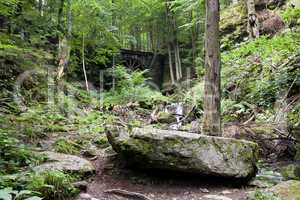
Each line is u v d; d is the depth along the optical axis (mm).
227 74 11297
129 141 5500
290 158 7051
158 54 26406
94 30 17266
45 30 12008
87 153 6684
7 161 5207
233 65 11352
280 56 9922
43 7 13875
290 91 8859
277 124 7965
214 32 6625
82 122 9703
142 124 10531
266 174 6070
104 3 17109
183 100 13453
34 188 4285
